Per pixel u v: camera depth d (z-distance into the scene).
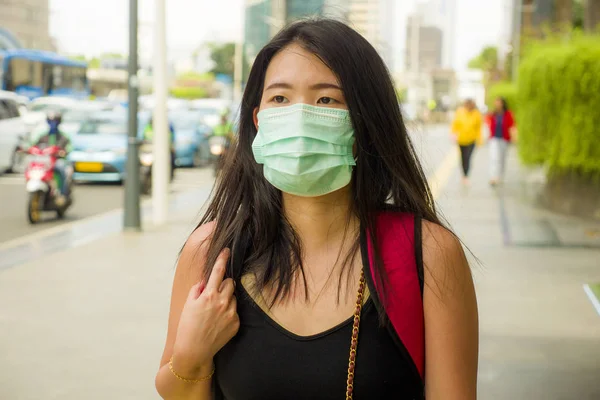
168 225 11.02
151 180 15.70
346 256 1.69
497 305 6.51
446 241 1.69
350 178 1.74
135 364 5.10
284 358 1.63
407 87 83.69
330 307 1.65
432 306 1.65
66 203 11.77
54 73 33.72
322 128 1.70
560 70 11.28
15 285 7.27
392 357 1.63
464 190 15.79
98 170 16.25
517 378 4.77
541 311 6.33
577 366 5.00
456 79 87.00
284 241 1.73
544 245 9.32
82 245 9.41
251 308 1.68
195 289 1.73
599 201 11.80
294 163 1.68
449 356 1.65
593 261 8.41
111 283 7.39
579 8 34.12
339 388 1.61
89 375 4.88
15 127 18.08
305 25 1.78
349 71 1.72
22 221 11.69
